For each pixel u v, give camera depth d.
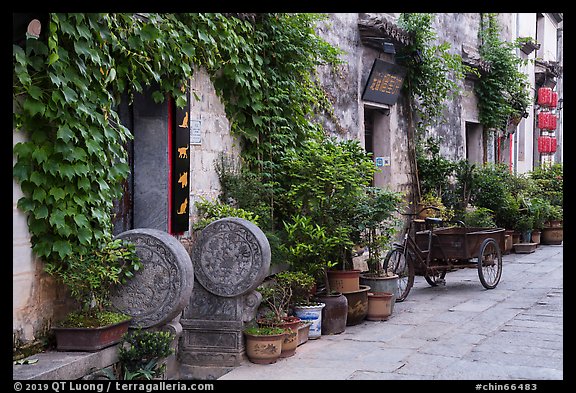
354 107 10.82
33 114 4.61
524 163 21.23
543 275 11.30
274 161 8.17
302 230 7.33
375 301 7.82
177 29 6.38
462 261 10.27
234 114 7.63
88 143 4.94
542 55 23.59
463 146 15.56
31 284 4.70
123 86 5.73
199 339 6.18
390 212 9.11
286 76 8.36
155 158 6.46
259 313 6.54
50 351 4.71
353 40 10.83
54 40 4.63
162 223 6.47
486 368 5.84
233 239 6.13
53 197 4.76
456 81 15.02
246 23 7.51
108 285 5.12
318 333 6.96
